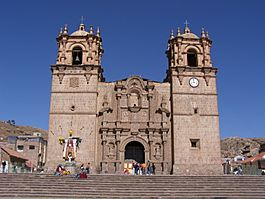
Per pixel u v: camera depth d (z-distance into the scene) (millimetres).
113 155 52406
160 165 52188
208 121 53281
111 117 54281
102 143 52750
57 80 54250
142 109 54938
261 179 37031
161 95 55688
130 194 31344
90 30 57312
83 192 31594
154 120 54312
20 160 73625
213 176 38125
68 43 57125
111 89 55625
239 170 51531
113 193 31500
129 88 55844
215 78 55531
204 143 52250
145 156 52500
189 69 55531
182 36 57594
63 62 55469
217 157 51688
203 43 57719
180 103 53875
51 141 51375
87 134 51875
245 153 112312
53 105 52969
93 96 53625
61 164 49312
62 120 52344
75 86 54031
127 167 52156
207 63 56500
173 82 54875
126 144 53062
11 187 32344
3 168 46344
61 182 34281
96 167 51688
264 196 31219
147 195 31203
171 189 32938
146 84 56344
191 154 51594
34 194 30859
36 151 88812
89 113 52750
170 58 59625
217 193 31984
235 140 139500
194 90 54688
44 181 34469
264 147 83000
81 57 58188
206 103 54188
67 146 46906
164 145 52625
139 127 53906
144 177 37188
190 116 53312
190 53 58188
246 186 34250
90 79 54438
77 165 50375
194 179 36656
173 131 52562
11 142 89000
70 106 53031
